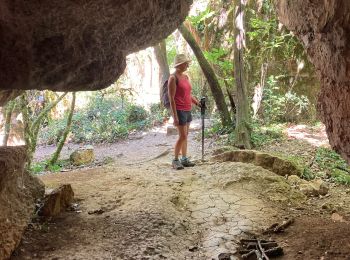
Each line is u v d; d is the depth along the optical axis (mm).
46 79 3240
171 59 13352
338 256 3801
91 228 4418
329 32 3742
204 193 5457
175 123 6578
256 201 5180
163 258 3836
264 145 8367
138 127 12109
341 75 3795
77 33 3104
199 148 8688
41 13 2748
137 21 3434
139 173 6535
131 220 4613
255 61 10797
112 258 3773
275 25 10578
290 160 6555
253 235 4320
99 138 11695
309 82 10234
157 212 4797
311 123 9992
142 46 3984
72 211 4930
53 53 3062
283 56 10539
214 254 3932
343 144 4312
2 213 3703
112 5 3002
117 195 5438
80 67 3355
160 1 3566
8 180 3939
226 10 11617
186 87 6590
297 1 4312
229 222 4613
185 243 4180
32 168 8469
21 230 3916
